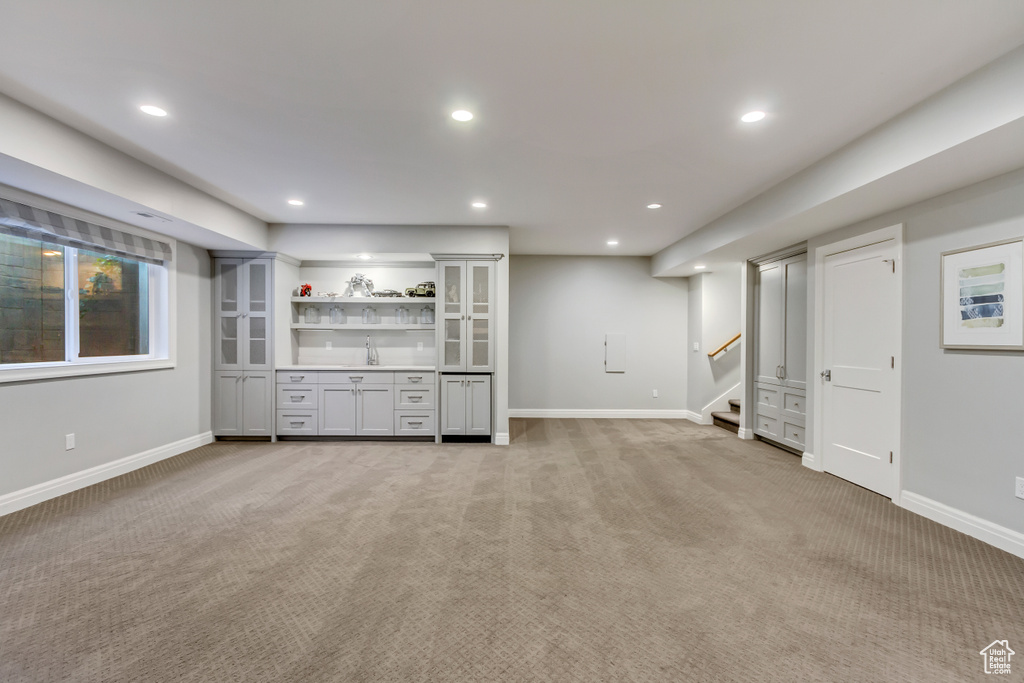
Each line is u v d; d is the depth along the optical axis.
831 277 3.97
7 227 2.94
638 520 2.97
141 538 2.68
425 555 2.48
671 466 4.25
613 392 6.84
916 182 2.66
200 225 3.85
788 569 2.34
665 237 5.58
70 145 2.65
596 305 6.83
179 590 2.13
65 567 2.33
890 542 2.65
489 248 5.02
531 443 5.19
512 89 2.24
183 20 1.74
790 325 4.74
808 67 2.05
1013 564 2.38
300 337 5.70
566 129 2.66
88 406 3.60
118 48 1.91
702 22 1.75
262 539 2.67
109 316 3.94
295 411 5.18
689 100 2.34
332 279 5.71
